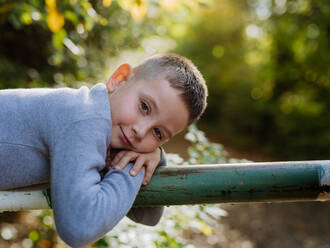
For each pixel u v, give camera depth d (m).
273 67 8.13
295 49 7.68
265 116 8.54
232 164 1.01
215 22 11.12
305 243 4.16
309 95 7.61
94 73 3.43
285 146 7.80
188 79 1.25
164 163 1.25
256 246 4.03
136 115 1.18
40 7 2.29
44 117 1.07
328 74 7.19
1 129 1.09
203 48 11.52
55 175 1.00
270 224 4.55
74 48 2.18
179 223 2.01
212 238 3.95
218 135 9.77
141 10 1.85
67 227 0.95
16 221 3.50
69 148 1.01
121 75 1.34
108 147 1.19
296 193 0.98
